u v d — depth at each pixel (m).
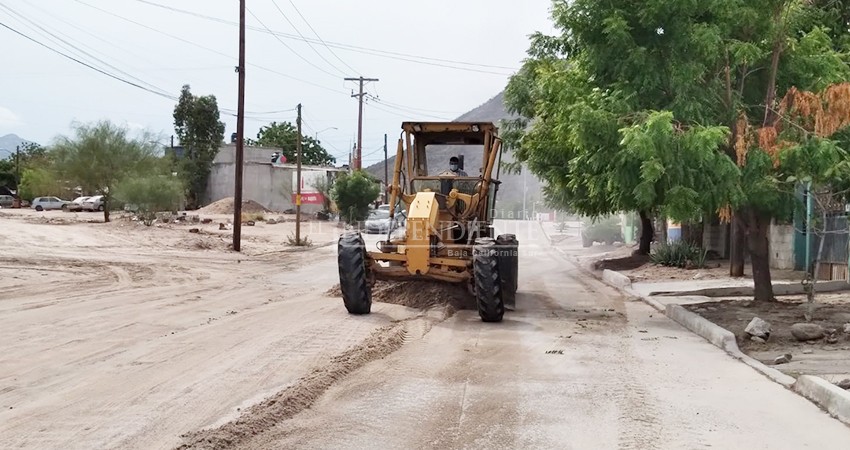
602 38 14.30
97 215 56.03
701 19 14.02
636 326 13.05
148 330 11.41
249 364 8.91
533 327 12.69
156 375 8.29
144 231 37.62
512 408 7.38
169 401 7.19
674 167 12.62
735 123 13.64
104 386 7.77
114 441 6.00
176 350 9.77
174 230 39.41
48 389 7.65
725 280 20.17
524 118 29.39
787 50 14.05
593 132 13.45
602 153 13.76
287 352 9.67
